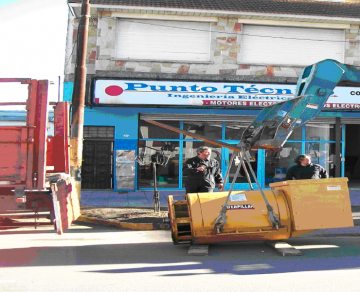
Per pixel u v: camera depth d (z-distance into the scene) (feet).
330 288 14.89
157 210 32.94
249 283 15.52
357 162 62.34
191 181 26.53
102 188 49.57
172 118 49.70
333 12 52.24
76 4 46.62
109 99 46.34
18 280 15.83
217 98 47.24
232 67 50.11
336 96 48.44
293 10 51.37
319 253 20.89
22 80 17.63
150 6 48.01
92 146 49.44
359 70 24.18
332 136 51.96
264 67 50.52
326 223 21.21
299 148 51.44
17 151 17.24
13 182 17.20
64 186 19.54
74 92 30.83
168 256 20.26
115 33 48.96
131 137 48.88
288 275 16.67
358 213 33.86
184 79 48.49
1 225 18.71
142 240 24.47
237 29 50.19
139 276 16.55
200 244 21.89
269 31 51.08
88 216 30.99
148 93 46.75
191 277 16.40
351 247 22.45
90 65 48.67
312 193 21.44
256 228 21.16
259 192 22.09
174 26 49.85
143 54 49.42
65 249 21.65
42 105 17.58
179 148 49.83
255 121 24.23
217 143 22.56
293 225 21.38
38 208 17.74
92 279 16.06
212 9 48.88
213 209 21.26
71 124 30.99
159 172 49.73
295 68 50.98
